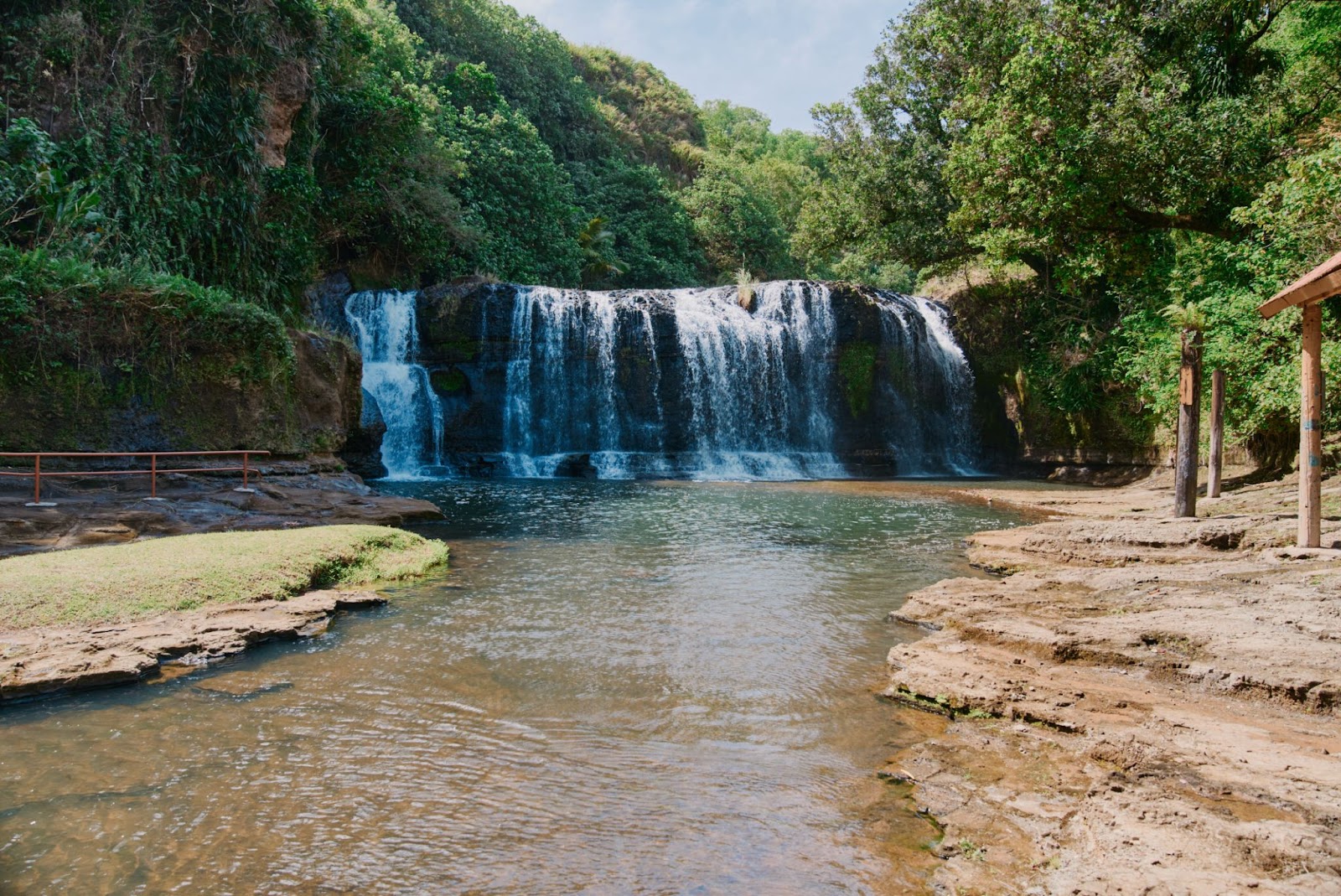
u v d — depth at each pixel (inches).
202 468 533.3
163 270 679.1
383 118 1070.4
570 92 2112.5
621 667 267.6
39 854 154.1
